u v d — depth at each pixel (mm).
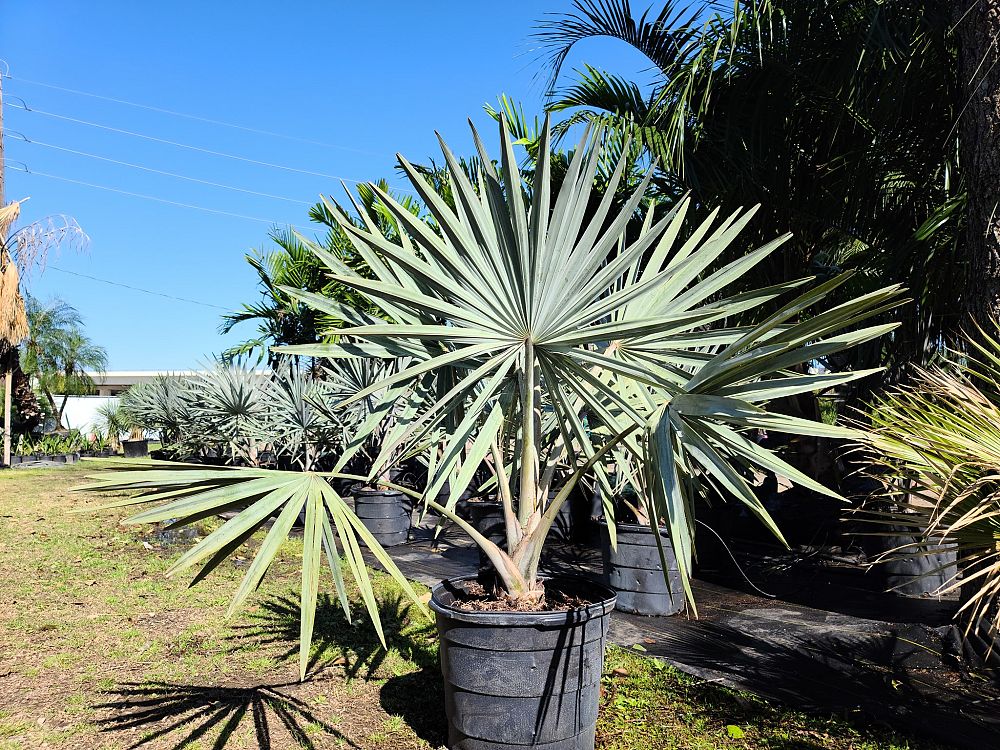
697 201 5453
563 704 2203
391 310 2416
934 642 3137
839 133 5062
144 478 1878
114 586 4539
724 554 5500
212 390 8219
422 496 2365
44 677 3041
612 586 4281
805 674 3062
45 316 20625
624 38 5855
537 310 2102
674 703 2773
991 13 3002
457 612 2217
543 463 3055
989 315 3025
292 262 11094
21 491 9430
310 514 1959
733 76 5199
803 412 5738
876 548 4738
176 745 2428
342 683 2988
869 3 4367
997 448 1832
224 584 4609
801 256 5465
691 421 1815
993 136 3006
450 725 2338
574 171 1929
